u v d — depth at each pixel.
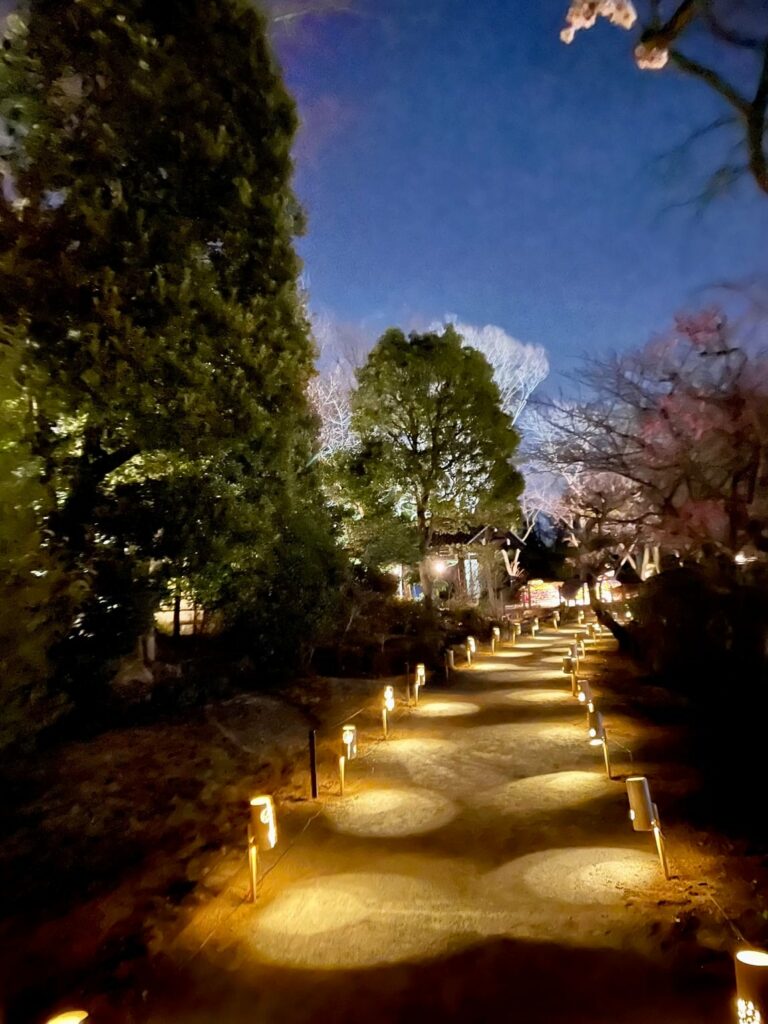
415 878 6.06
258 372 10.62
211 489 11.02
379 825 7.48
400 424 21.80
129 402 9.06
